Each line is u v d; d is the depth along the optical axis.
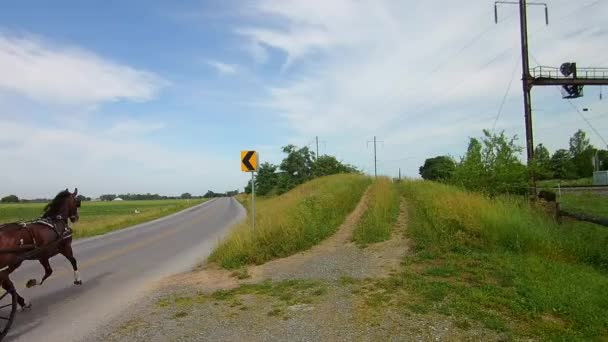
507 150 19.20
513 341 5.28
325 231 13.89
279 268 9.99
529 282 7.47
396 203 19.69
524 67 20.86
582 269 8.48
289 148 56.81
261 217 17.69
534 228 10.47
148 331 6.14
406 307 6.59
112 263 12.55
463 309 6.34
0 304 7.92
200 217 36.28
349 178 37.69
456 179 22.44
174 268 11.37
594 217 10.70
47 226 7.82
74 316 7.13
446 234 11.42
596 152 72.69
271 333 5.85
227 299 7.63
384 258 10.09
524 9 20.92
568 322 5.88
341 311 6.58
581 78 27.25
